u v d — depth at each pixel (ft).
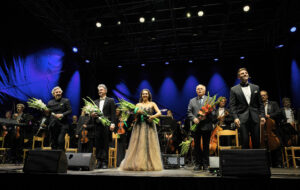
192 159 22.36
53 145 14.76
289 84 32.86
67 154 11.98
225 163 8.13
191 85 38.70
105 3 28.25
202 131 13.85
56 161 9.07
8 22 24.73
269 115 17.66
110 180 8.43
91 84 38.60
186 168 16.69
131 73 40.88
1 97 23.73
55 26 30.83
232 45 35.70
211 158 10.92
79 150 18.06
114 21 31.50
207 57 37.70
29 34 28.02
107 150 15.25
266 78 36.14
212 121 14.34
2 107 23.75
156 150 13.57
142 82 40.27
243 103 11.85
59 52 33.58
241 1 26.48
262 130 14.66
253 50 35.86
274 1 27.30
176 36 33.24
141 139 13.48
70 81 36.17
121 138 21.72
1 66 23.93
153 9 28.32
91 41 34.63
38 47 29.60
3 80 24.12
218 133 17.48
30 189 8.87
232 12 28.30
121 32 33.32
